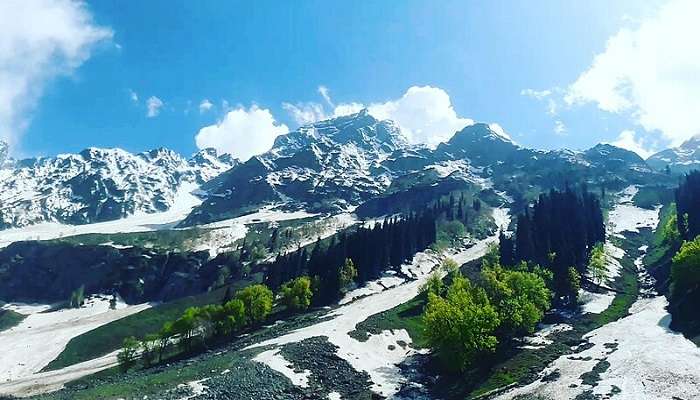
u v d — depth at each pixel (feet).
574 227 588.09
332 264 565.12
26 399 284.20
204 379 270.26
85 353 541.75
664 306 384.27
